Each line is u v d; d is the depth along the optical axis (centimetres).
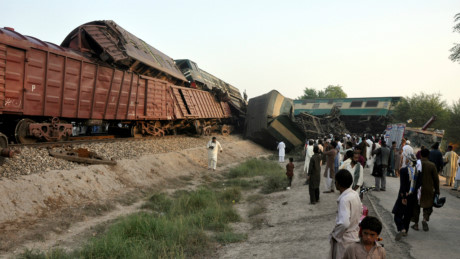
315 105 5284
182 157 1775
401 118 4262
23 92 1115
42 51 1190
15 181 780
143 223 746
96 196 959
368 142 1612
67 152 1108
